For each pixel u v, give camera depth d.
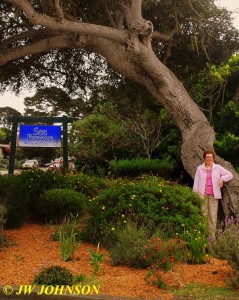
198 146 10.63
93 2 11.81
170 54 12.60
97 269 6.04
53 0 10.05
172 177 17.58
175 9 11.66
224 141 15.67
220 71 16.17
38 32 11.05
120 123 20.80
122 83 14.06
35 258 6.82
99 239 7.72
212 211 8.50
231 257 5.73
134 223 7.42
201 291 5.33
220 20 12.21
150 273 5.70
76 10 11.98
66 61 13.59
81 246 7.67
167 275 5.97
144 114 18.81
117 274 6.05
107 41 10.98
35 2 11.88
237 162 16.19
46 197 10.01
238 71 17.08
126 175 16.70
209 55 13.03
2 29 12.07
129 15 10.53
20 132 14.84
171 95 10.77
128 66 11.03
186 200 7.98
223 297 5.11
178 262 6.62
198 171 8.64
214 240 6.66
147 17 12.55
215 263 6.65
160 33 12.02
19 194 10.35
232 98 17.72
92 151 20.56
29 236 8.59
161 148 18.89
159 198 7.97
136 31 10.09
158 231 7.26
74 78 13.94
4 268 6.21
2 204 9.22
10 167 14.84
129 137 20.28
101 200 8.16
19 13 10.32
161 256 6.28
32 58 12.74
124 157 20.69
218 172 8.53
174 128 18.67
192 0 11.94
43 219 10.23
